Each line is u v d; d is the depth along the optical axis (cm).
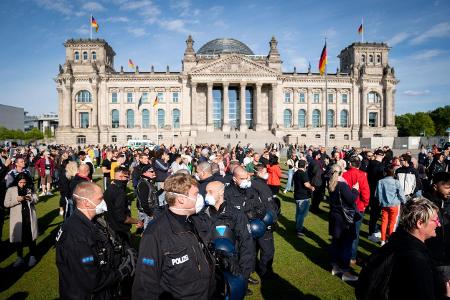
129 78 11350
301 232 1730
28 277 1198
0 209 1420
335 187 1219
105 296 638
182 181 582
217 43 13575
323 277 1198
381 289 533
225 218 805
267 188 1168
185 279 552
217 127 11781
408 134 16275
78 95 11331
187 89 11362
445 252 778
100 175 4334
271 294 1066
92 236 626
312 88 11788
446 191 1041
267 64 11744
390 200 1456
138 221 1131
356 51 12250
